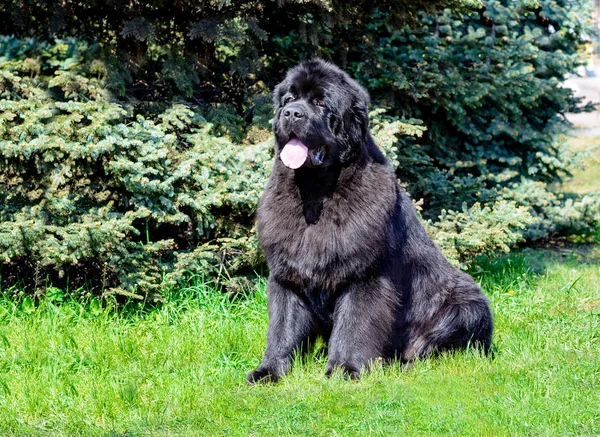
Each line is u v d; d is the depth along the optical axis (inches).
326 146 183.5
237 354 204.7
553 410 163.6
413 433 154.3
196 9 269.4
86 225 217.0
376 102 306.0
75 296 237.5
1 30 292.2
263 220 191.5
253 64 274.5
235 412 165.9
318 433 155.0
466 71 331.6
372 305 187.6
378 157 196.2
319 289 188.1
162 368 193.0
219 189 244.1
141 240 258.7
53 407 169.2
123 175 236.2
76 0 264.7
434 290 206.5
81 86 255.3
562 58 362.0
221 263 254.7
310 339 201.5
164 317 229.3
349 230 182.9
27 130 227.5
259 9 272.8
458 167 342.0
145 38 260.7
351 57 321.4
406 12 281.3
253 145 263.4
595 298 269.0
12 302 231.9
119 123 250.1
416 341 206.4
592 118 748.6
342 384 179.5
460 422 158.7
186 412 165.5
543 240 380.8
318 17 281.3
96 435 154.3
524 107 373.1
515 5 354.0
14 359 195.9
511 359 202.7
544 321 239.9
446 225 284.2
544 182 385.1
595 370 191.5
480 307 206.1
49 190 229.8
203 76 292.5
